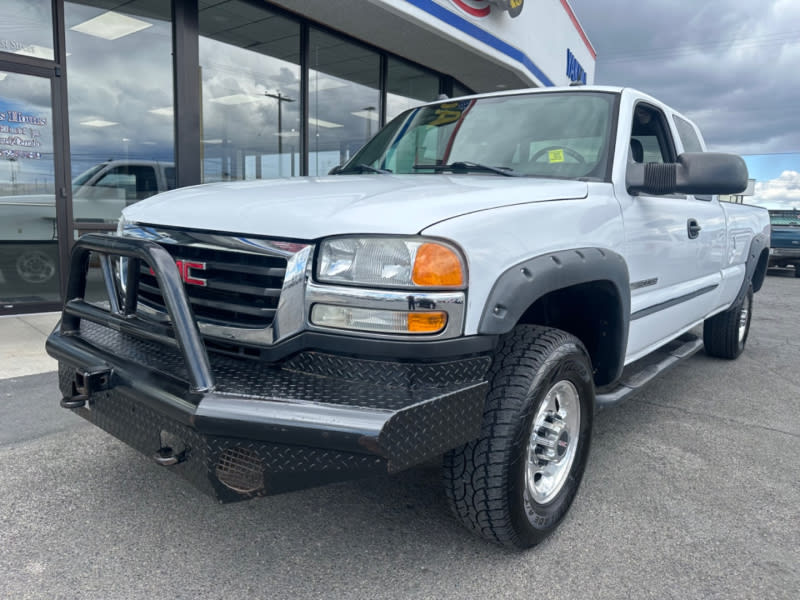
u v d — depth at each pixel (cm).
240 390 189
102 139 685
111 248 221
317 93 902
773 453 346
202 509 266
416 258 191
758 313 925
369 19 848
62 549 234
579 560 236
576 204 258
